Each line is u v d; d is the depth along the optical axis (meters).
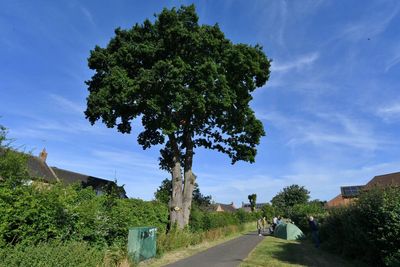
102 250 11.62
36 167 39.16
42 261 8.16
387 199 13.51
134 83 23.78
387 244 12.87
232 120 28.72
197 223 29.88
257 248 20.83
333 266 13.97
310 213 36.28
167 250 17.55
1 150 14.74
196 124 28.77
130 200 18.89
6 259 7.63
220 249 20.03
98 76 27.59
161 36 25.72
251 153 30.08
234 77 27.27
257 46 28.64
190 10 25.86
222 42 26.58
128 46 25.28
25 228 9.18
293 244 23.98
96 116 25.94
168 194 35.72
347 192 56.12
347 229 16.22
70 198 11.21
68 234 10.86
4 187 9.38
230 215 43.56
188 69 23.95
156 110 23.41
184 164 29.03
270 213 73.88
